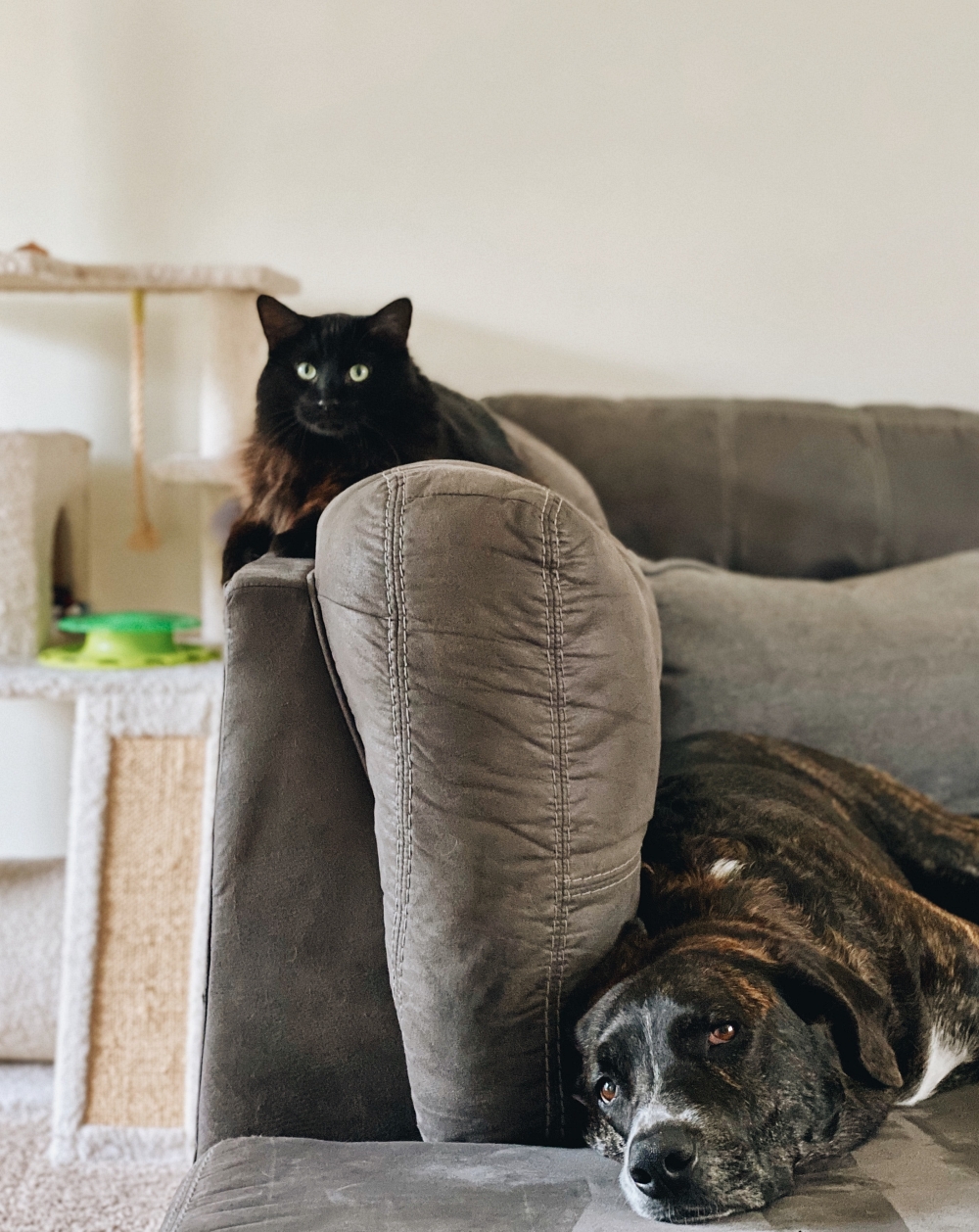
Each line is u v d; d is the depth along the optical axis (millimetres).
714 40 2350
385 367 1562
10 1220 1674
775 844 1283
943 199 2389
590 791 1060
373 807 1183
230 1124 1184
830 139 2375
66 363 2381
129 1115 1854
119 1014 1865
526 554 1031
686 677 1710
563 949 1066
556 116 2359
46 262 1896
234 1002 1184
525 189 2371
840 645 1741
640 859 1225
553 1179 994
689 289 2398
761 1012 1023
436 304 2389
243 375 2092
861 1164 1020
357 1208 926
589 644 1051
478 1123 1082
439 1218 908
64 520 2268
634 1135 959
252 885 1184
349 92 2340
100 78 2320
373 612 1044
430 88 2344
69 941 1862
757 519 2014
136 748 1891
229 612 1189
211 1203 955
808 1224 917
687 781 1438
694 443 2047
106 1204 1723
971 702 1715
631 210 2381
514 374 2410
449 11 2328
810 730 1696
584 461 2020
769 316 2408
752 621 1751
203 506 2252
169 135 2338
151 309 2357
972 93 2367
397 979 1089
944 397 2418
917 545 2031
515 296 2393
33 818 2420
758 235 2391
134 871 1879
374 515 1045
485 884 1040
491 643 1027
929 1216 910
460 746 1032
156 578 2420
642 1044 1016
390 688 1048
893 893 1276
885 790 1574
